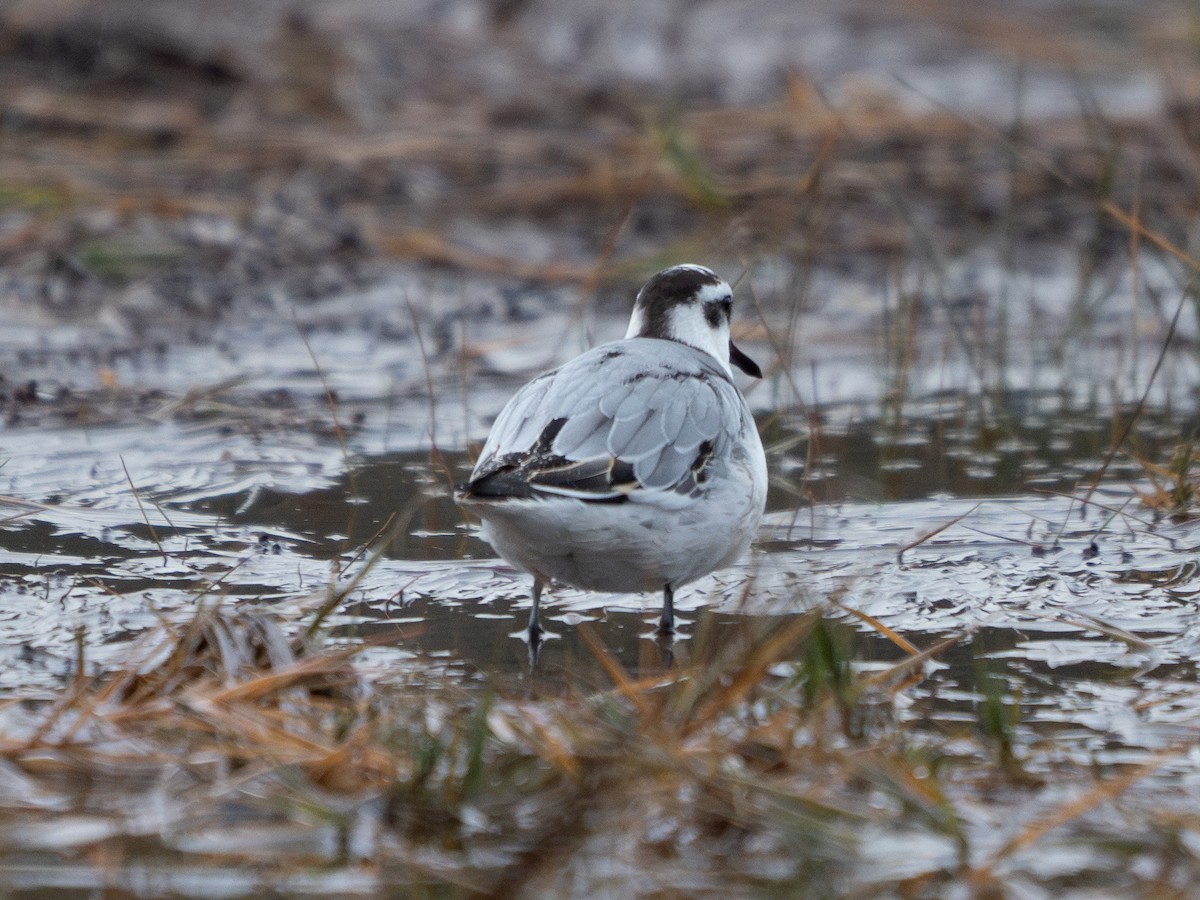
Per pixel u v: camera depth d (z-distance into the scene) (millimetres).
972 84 26734
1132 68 27531
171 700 7816
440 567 10266
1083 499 11617
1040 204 20234
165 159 20547
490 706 7234
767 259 18047
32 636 8828
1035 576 10148
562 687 8367
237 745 7406
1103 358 15859
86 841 6605
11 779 7070
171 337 15898
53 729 7547
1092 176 20641
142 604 9336
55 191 18938
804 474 12234
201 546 10531
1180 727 7828
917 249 18688
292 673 7980
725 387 9664
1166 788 7164
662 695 8016
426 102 23703
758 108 23734
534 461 8594
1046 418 14008
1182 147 20719
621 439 8852
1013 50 28828
